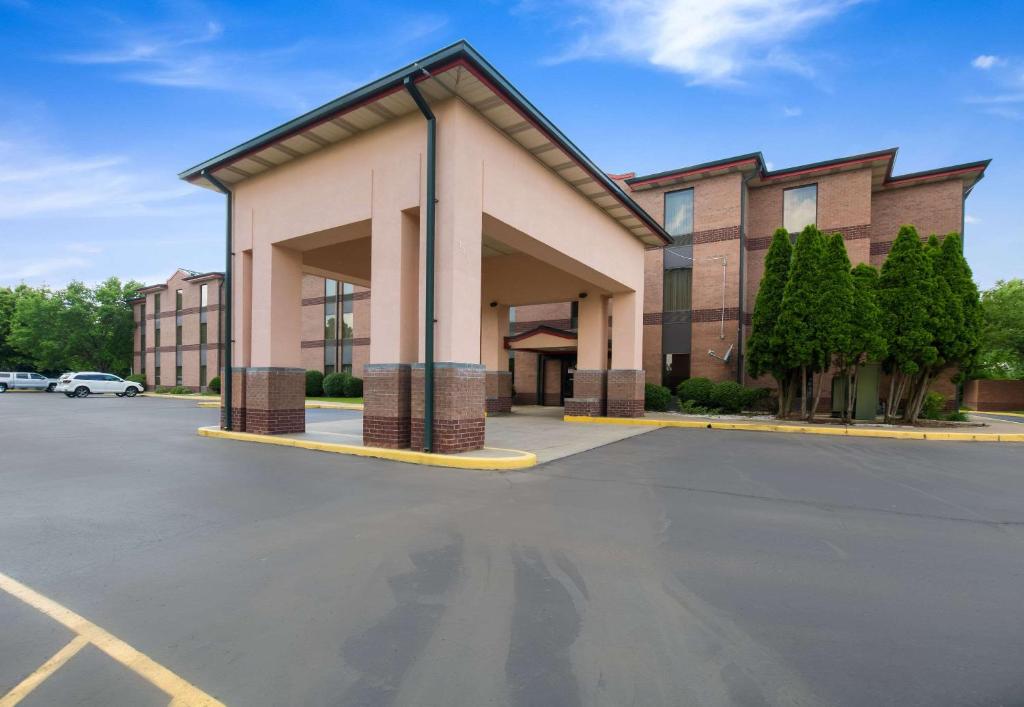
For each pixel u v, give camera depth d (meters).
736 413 18.58
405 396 9.28
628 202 13.73
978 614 3.24
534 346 21.75
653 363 21.38
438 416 8.71
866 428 13.59
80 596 3.38
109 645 2.78
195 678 2.49
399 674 2.53
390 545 4.36
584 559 4.08
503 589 3.52
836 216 19.36
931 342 14.74
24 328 43.00
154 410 20.41
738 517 5.32
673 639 2.88
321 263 14.27
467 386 8.93
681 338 20.95
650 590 3.53
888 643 2.87
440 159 8.92
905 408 16.48
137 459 8.55
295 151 10.81
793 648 2.80
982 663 2.68
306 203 10.88
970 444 11.33
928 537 4.75
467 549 4.28
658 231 15.77
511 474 7.48
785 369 16.08
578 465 8.26
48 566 3.88
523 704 2.31
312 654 2.70
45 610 3.18
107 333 43.62
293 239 11.20
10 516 5.17
